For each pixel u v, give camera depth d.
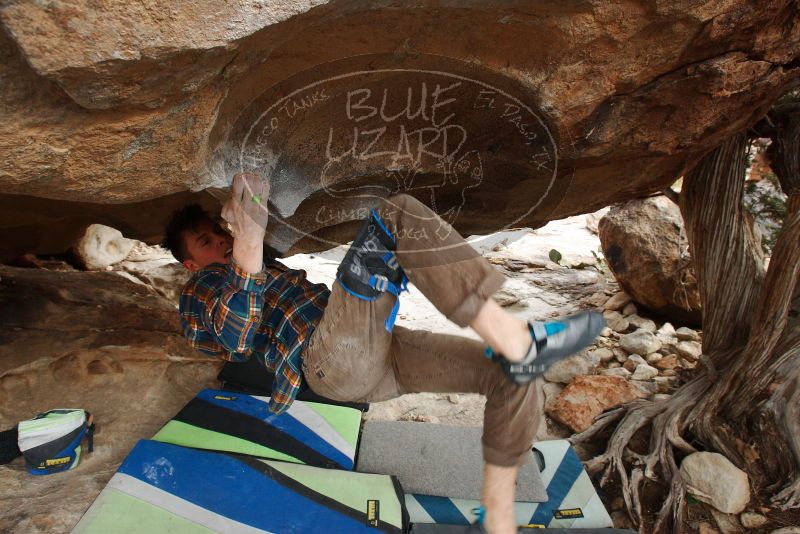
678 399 3.00
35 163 1.12
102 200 1.34
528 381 1.26
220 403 2.75
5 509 2.14
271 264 1.62
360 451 2.61
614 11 1.43
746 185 3.88
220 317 1.38
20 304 3.25
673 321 4.51
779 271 2.62
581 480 2.48
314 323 1.46
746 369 2.82
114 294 3.54
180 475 2.20
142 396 2.92
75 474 2.38
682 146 2.05
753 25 1.62
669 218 4.42
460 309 1.21
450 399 3.34
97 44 0.93
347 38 1.30
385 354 1.43
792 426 2.66
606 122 1.84
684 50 1.64
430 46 1.38
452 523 2.22
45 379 2.90
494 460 1.35
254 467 2.27
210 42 1.02
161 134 1.22
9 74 0.97
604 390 3.24
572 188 2.54
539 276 5.66
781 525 2.47
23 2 0.84
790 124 2.90
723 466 2.62
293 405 2.78
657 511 2.64
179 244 1.65
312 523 2.05
